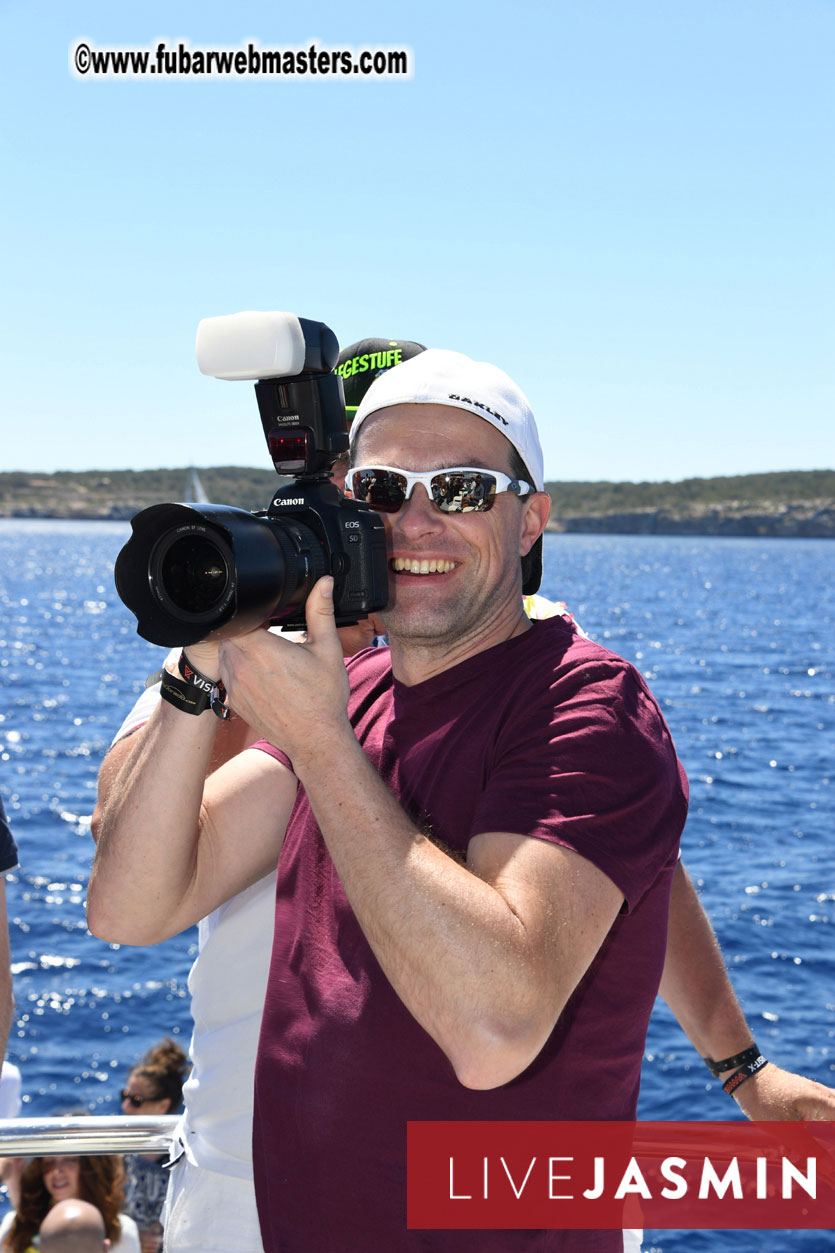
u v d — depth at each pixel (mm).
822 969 12148
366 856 1351
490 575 1624
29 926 14297
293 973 1626
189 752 1645
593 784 1380
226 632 1365
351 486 1708
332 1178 1507
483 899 1300
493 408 1621
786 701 40656
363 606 1531
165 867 1681
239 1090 1843
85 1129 2012
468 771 1525
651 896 1497
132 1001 11773
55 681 44625
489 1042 1264
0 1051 2328
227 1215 1812
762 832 19828
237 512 1418
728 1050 2059
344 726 1443
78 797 22891
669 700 40219
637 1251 1853
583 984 1481
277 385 1564
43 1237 3371
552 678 1505
